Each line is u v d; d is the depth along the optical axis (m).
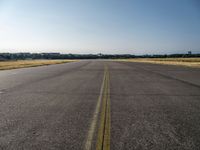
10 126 4.97
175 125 5.08
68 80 15.86
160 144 3.88
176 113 6.24
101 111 6.45
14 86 12.36
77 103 7.65
